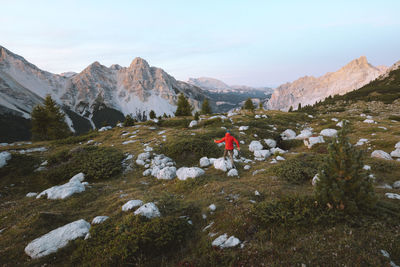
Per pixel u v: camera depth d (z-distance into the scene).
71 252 5.75
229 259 4.50
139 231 5.84
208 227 6.39
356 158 5.58
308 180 10.43
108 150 20.84
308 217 5.46
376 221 4.95
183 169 12.79
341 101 125.88
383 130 23.34
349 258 3.82
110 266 4.86
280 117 50.12
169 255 5.36
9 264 5.34
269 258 4.23
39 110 42.44
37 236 6.63
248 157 18.78
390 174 10.73
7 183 14.95
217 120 41.03
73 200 9.94
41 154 22.67
